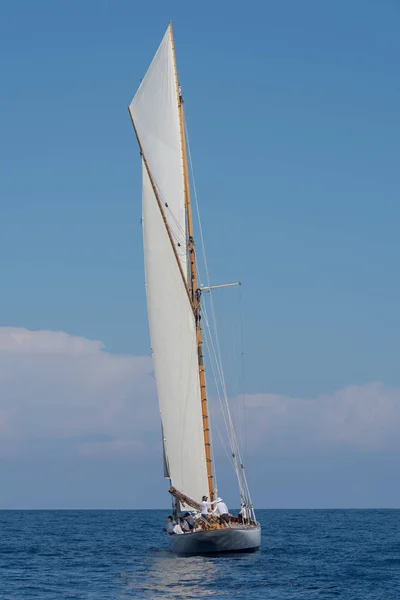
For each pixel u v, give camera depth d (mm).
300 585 196500
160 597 180750
